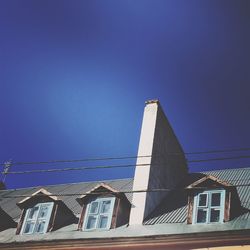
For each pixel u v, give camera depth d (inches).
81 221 749.3
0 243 741.3
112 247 674.8
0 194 1059.3
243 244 604.4
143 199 745.0
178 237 641.6
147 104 884.0
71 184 1066.7
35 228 775.1
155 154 815.1
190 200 703.1
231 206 681.0
